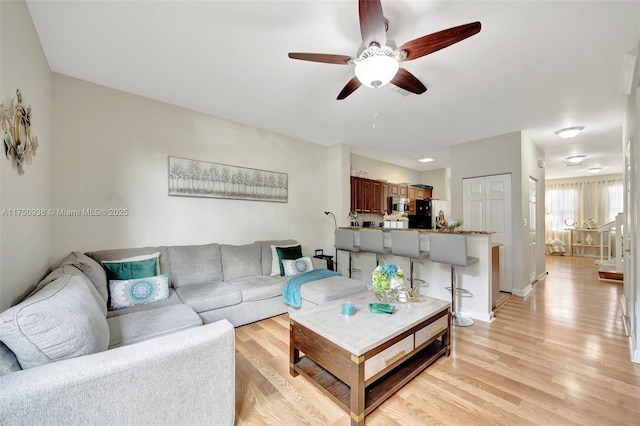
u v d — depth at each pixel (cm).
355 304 224
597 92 279
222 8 170
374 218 604
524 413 158
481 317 305
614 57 218
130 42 205
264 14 175
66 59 227
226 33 194
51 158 240
